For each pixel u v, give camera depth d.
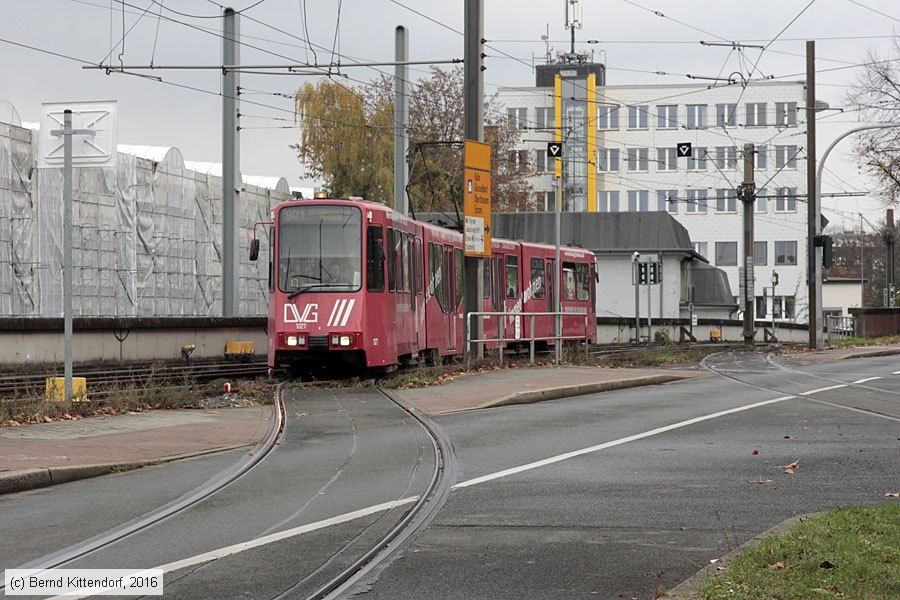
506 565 8.12
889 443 15.27
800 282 109.44
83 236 43.66
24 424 17.52
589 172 105.81
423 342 30.86
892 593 6.70
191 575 7.84
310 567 8.07
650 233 79.69
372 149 73.31
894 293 107.62
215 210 54.09
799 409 20.31
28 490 12.03
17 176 40.56
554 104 107.81
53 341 28.20
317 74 31.98
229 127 33.38
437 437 16.20
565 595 7.23
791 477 12.24
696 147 108.56
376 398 22.47
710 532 9.28
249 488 11.85
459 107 76.44
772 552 7.86
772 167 108.25
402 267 28.45
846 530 8.62
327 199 26.81
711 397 23.09
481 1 31.08
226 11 33.19
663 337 56.16
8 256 39.91
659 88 108.44
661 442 15.45
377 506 10.62
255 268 57.91
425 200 74.69
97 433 16.56
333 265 26.41
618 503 10.67
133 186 46.88
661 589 7.13
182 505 10.75
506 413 19.83
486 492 11.38
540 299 41.53
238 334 36.25
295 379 27.30
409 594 7.29
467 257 31.16
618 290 80.38
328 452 14.83
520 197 84.56
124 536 9.29
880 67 53.91
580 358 36.12
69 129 19.41
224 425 17.86
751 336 53.16
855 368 33.81
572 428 17.25
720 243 109.25
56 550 8.74
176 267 50.41
